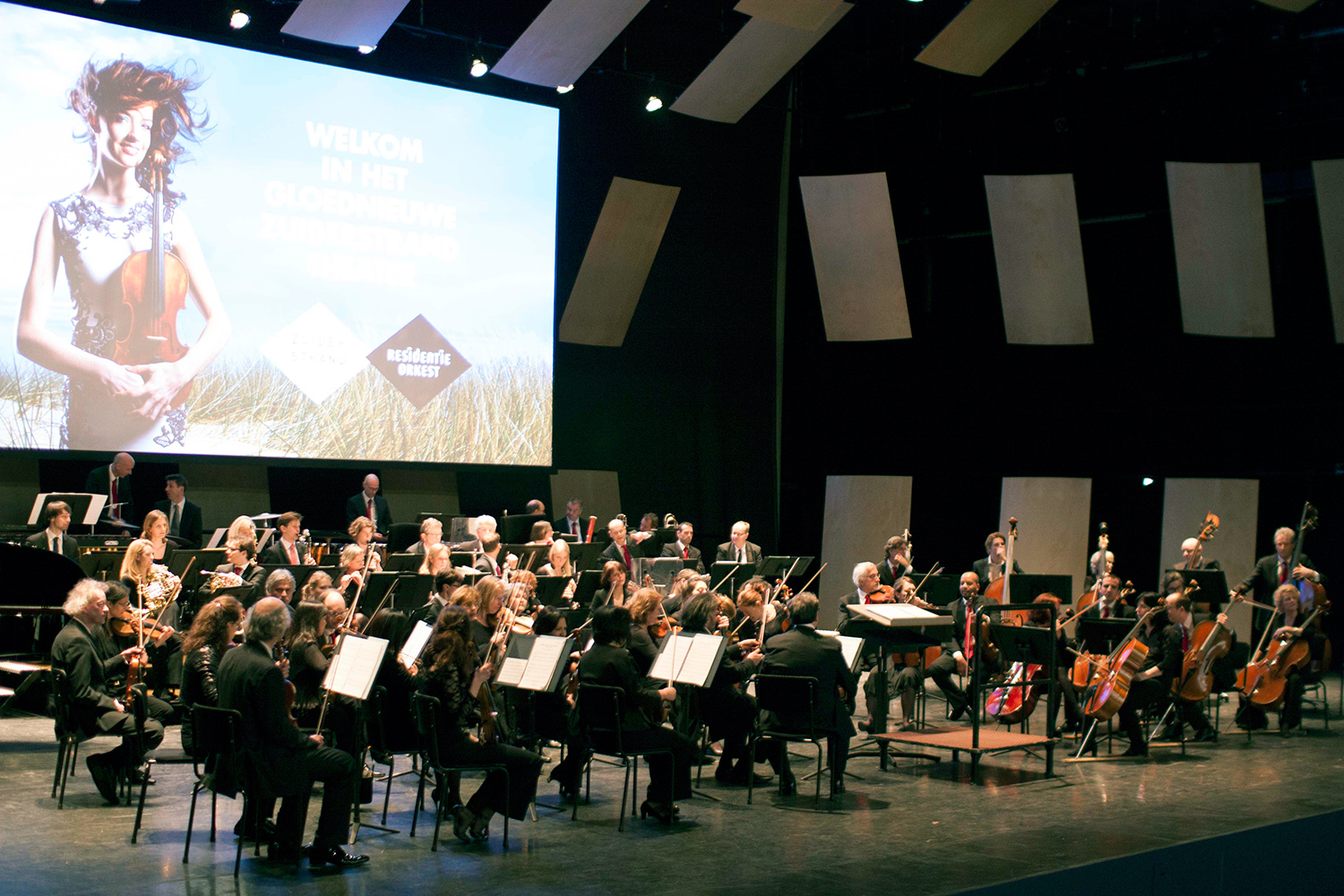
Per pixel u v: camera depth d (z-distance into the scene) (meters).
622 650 5.86
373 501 11.20
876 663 8.16
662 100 13.38
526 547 9.38
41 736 7.66
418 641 5.72
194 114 10.32
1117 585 8.89
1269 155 12.19
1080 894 5.16
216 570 7.97
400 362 11.42
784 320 14.62
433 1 11.31
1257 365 12.57
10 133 9.51
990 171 13.41
